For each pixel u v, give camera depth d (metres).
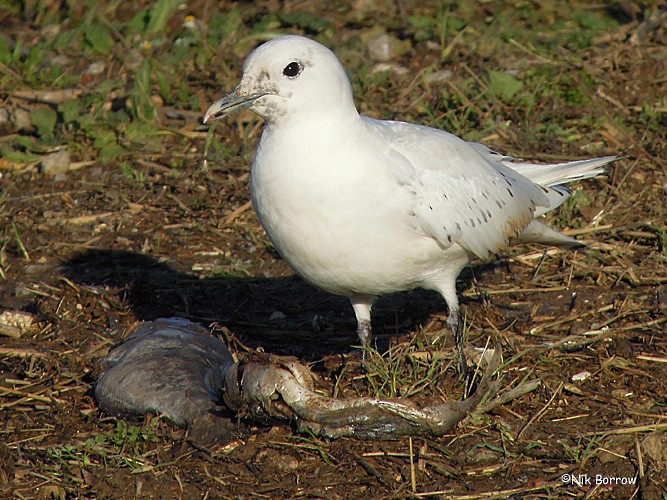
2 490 8.67
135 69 17.03
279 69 8.66
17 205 14.08
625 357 10.30
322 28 18.27
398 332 11.22
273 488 8.55
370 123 9.45
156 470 8.79
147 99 15.70
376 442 9.05
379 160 8.99
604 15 18.47
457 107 15.66
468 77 16.53
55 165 14.84
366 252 9.10
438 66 16.97
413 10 18.84
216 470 8.78
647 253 12.48
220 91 16.47
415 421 8.99
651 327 10.89
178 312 11.73
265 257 12.91
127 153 15.11
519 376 10.05
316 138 8.73
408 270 9.48
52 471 8.88
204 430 9.12
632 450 8.90
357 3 19.14
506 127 14.99
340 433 8.99
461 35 17.67
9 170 14.87
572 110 15.38
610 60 16.58
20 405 9.98
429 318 11.45
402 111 15.70
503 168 10.59
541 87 15.84
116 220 13.69
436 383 9.76
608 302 11.53
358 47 17.61
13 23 19.02
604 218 13.16
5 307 11.83
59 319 11.54
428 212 9.21
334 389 9.61
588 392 9.74
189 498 8.48
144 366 9.71
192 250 13.07
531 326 11.10
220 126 15.66
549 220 13.10
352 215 8.87
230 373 9.15
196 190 14.30
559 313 11.40
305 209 8.84
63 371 10.44
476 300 11.80
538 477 8.62
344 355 10.64
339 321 11.55
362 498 8.42
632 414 9.40
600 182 13.90
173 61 17.22
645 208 13.33
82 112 15.84
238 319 11.67
